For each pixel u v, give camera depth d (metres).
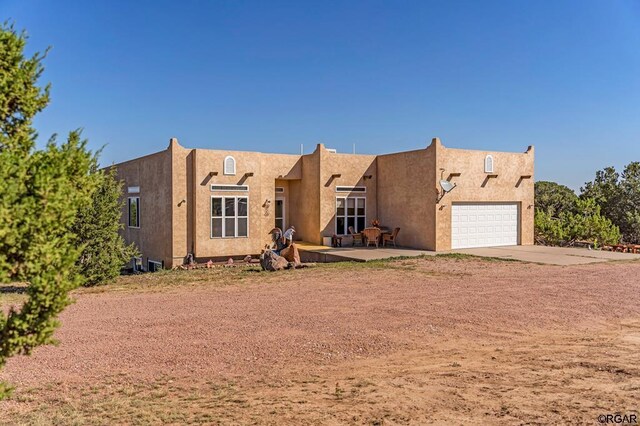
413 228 24.62
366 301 12.09
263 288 14.23
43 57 4.34
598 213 30.56
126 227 27.53
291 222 27.92
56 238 3.72
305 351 8.21
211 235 22.78
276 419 5.43
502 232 25.78
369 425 5.20
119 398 6.20
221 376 7.04
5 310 10.35
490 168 25.06
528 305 11.57
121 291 14.15
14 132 4.18
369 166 26.89
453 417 5.34
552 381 6.49
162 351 8.18
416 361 7.70
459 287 13.96
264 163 25.53
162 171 23.20
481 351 8.20
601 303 11.80
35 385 6.66
